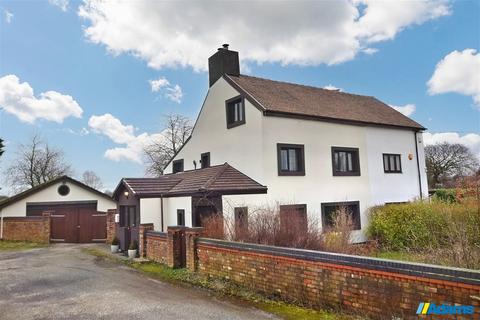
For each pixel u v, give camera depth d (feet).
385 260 17.01
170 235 33.65
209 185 44.19
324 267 19.61
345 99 67.77
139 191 47.16
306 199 50.52
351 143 57.52
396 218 50.49
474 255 23.67
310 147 52.24
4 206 71.82
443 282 14.73
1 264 39.93
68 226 64.34
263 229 28.81
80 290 26.32
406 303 15.97
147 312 20.43
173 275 30.66
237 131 52.19
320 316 18.67
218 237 29.91
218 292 24.68
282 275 21.98
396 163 64.08
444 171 127.44
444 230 34.42
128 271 33.94
